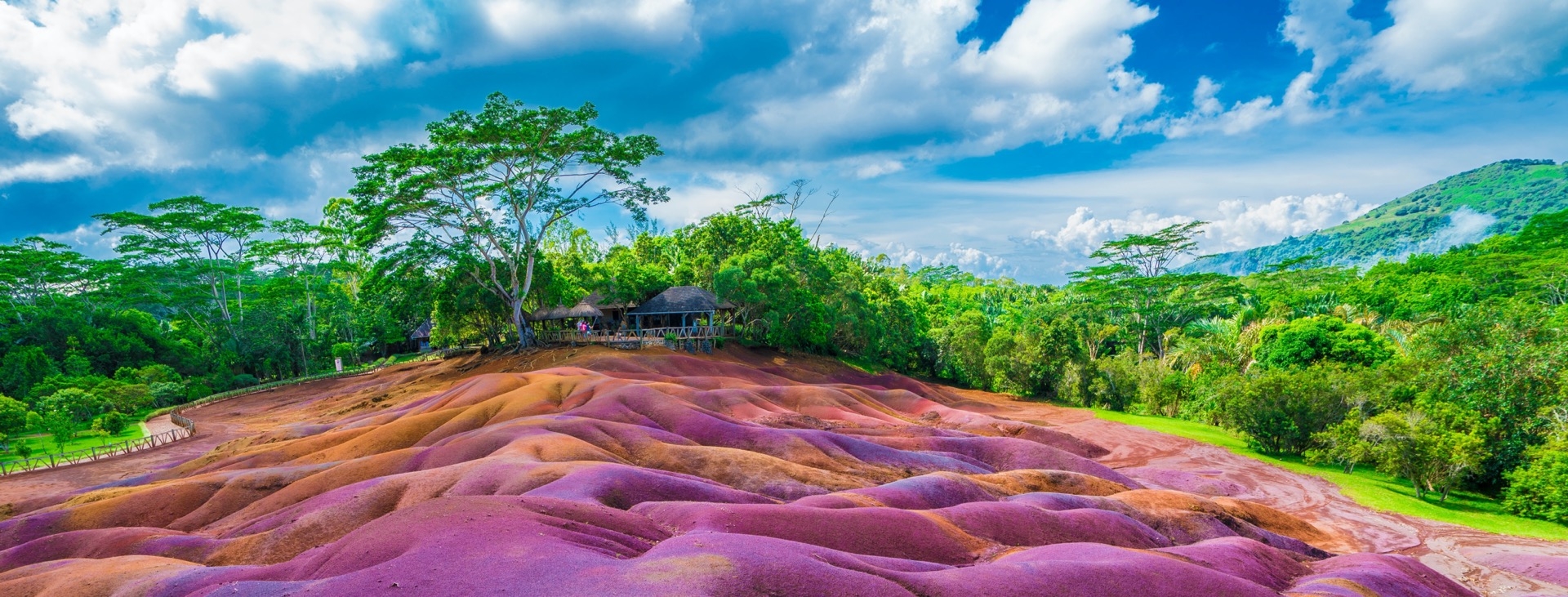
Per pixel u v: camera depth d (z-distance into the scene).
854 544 17.59
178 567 15.60
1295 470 35.19
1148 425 48.41
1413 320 64.62
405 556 13.03
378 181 57.03
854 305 76.75
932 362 85.44
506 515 15.67
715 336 66.31
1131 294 87.56
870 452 32.22
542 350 60.16
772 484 26.19
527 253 66.62
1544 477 27.52
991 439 35.41
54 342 67.38
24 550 19.17
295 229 85.62
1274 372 39.69
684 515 18.78
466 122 56.09
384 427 35.41
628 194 64.75
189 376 70.50
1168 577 15.20
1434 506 29.62
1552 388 31.69
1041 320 88.31
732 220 84.56
